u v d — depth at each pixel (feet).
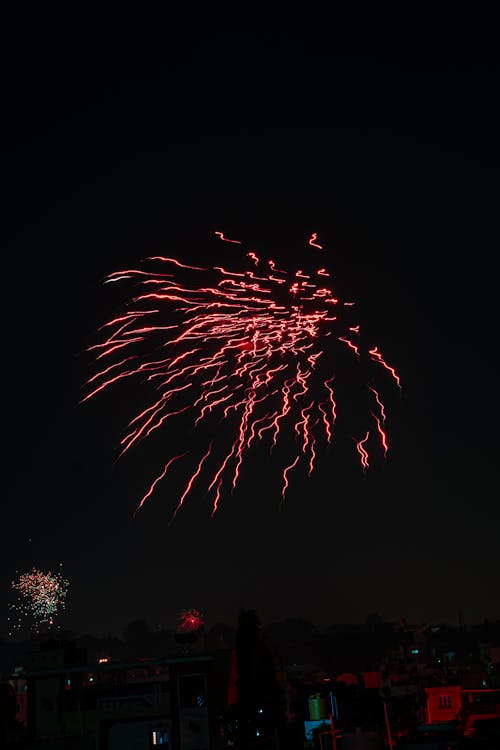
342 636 510.17
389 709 203.92
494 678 345.92
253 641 186.39
